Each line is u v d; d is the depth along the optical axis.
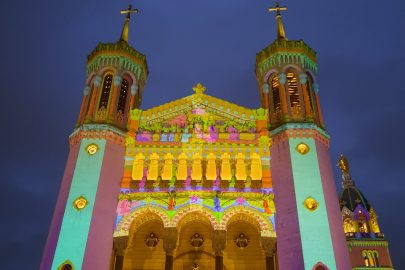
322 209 31.50
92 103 37.72
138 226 33.66
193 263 33.81
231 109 38.50
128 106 38.91
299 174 33.19
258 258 33.78
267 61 41.12
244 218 33.03
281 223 31.70
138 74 41.34
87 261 29.39
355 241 53.62
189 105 38.94
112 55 40.50
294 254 29.83
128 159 35.53
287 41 41.16
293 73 40.00
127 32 45.25
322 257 29.30
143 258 33.94
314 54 41.97
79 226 30.72
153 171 34.72
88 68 41.06
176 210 32.53
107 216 32.09
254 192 33.38
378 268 51.12
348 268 29.81
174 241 31.30
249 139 36.31
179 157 35.31
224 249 31.47
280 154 34.97
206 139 36.22
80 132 35.81
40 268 29.77
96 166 33.75
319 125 37.44
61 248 29.69
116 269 30.28
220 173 34.47
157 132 37.03
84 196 32.12
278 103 38.78
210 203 32.81
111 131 35.88
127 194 33.44
